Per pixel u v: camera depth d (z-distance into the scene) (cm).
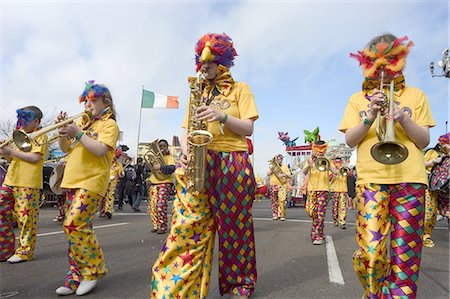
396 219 240
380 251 234
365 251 237
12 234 429
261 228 805
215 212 259
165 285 243
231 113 267
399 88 260
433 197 591
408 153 226
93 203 312
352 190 1027
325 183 596
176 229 253
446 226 920
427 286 350
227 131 266
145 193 1681
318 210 588
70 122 300
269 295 312
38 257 443
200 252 252
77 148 319
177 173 267
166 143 720
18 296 301
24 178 418
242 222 264
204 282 251
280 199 1043
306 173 647
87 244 309
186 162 250
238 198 261
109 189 956
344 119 271
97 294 308
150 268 397
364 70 260
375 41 257
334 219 898
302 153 1833
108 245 540
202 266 254
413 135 239
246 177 263
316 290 327
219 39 269
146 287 328
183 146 275
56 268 391
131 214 1104
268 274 383
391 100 236
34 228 429
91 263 311
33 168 423
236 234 265
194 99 266
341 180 857
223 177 259
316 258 466
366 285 240
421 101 253
